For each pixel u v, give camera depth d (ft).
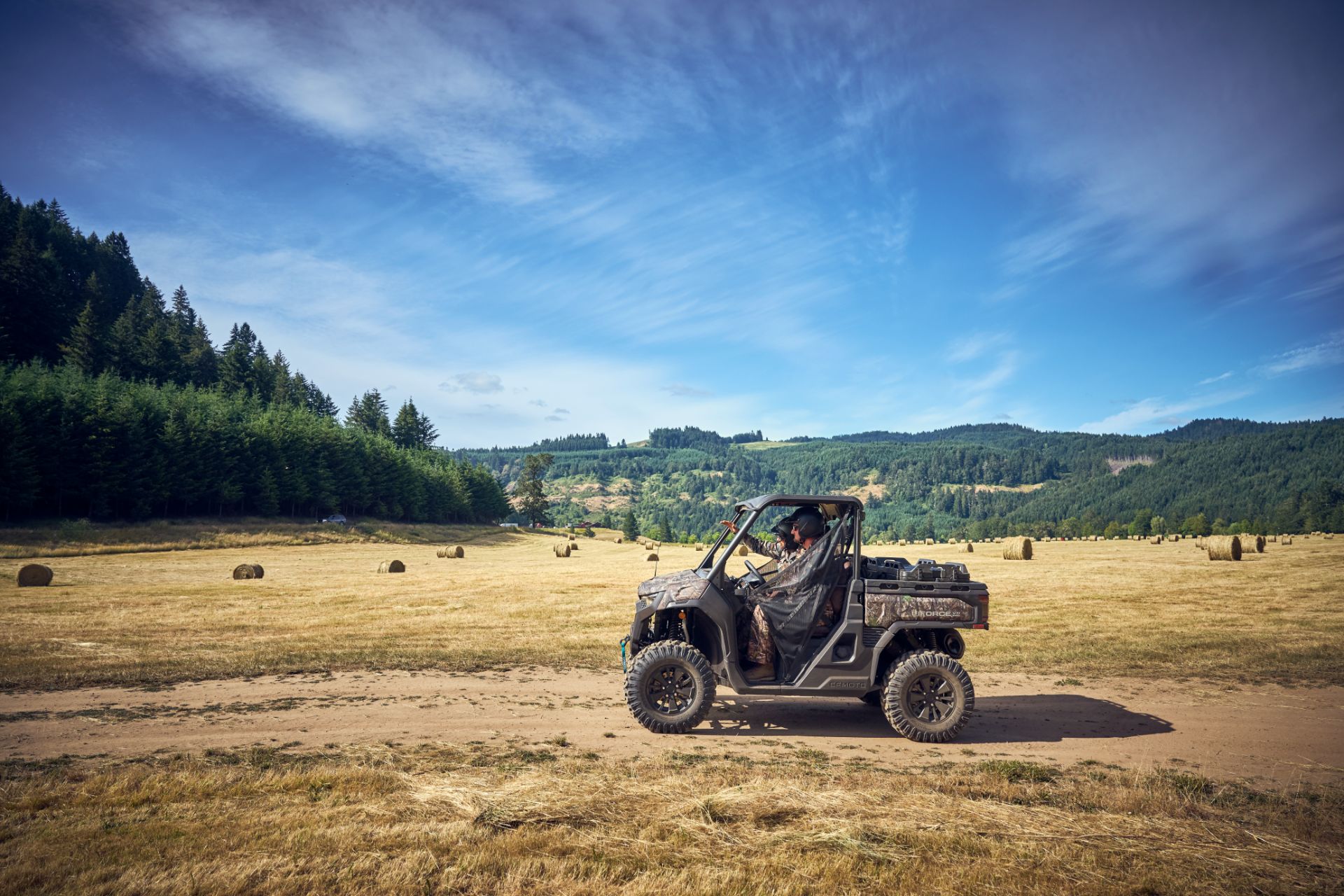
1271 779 19.58
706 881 12.48
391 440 442.50
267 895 11.84
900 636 25.20
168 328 453.99
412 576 99.76
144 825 14.75
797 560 24.90
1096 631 44.73
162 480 227.81
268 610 56.80
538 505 543.39
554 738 22.71
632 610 56.29
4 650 37.52
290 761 19.66
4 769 18.66
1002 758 21.48
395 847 13.75
